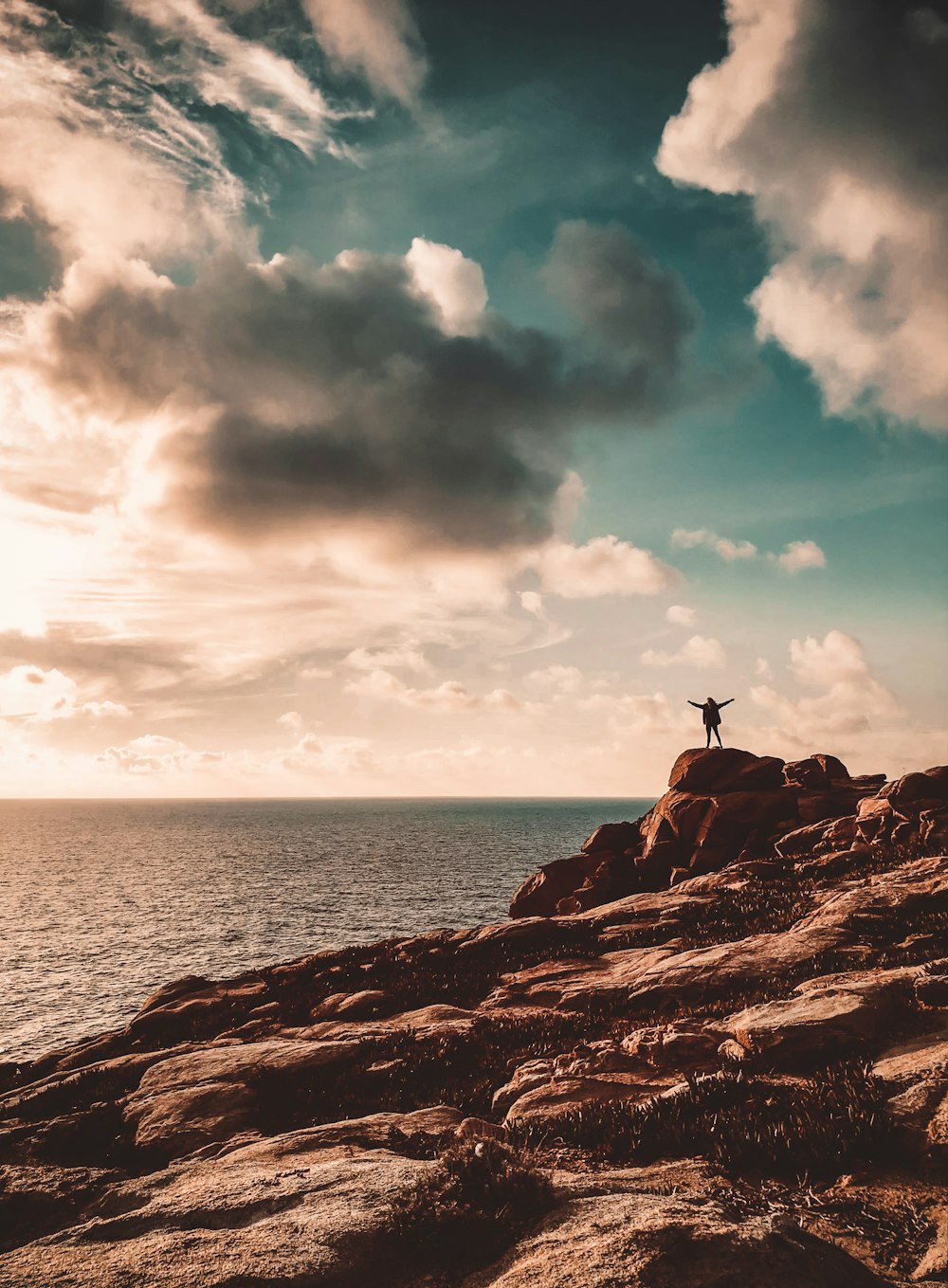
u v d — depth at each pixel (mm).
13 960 72375
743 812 42906
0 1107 17625
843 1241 6062
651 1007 19016
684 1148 8555
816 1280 4750
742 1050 11961
